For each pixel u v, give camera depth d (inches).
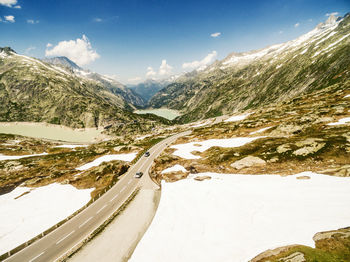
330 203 932.6
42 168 2755.9
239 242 850.8
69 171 2324.1
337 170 1254.9
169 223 1167.6
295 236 752.3
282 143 2004.2
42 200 1651.1
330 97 4104.3
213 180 1657.2
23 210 1496.1
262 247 757.3
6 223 1327.5
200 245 913.5
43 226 1277.1
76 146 5354.3
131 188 1812.3
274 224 898.7
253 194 1282.0
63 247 1071.0
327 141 1665.8
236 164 1831.9
